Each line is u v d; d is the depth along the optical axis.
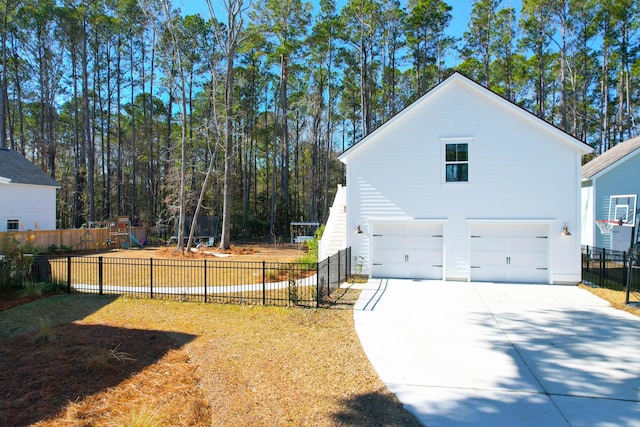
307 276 13.63
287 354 6.16
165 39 26.41
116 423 4.00
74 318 8.30
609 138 37.59
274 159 36.31
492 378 5.27
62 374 5.22
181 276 13.76
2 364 5.55
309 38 32.88
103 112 38.19
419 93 32.94
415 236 13.26
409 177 13.11
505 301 9.81
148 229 31.77
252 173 48.69
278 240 32.91
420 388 4.96
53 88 34.09
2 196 20.69
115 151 42.47
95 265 16.03
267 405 4.49
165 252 21.14
